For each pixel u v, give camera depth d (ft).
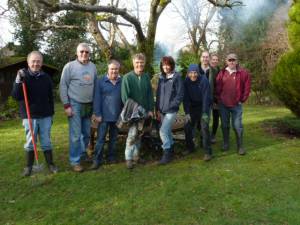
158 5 23.73
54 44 76.95
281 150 21.86
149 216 14.23
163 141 19.75
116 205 15.19
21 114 18.31
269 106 50.16
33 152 18.81
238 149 21.42
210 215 14.15
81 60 18.90
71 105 18.89
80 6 18.81
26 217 14.64
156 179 17.66
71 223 13.94
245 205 14.87
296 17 26.11
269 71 51.01
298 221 13.55
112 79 19.39
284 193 15.85
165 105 19.54
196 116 21.29
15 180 18.25
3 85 58.03
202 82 20.36
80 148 19.26
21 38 75.77
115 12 20.38
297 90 24.68
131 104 18.89
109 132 20.13
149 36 23.82
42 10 19.33
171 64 19.44
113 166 19.70
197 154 21.49
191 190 16.30
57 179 18.07
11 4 25.13
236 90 21.12
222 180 17.33
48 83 18.44
